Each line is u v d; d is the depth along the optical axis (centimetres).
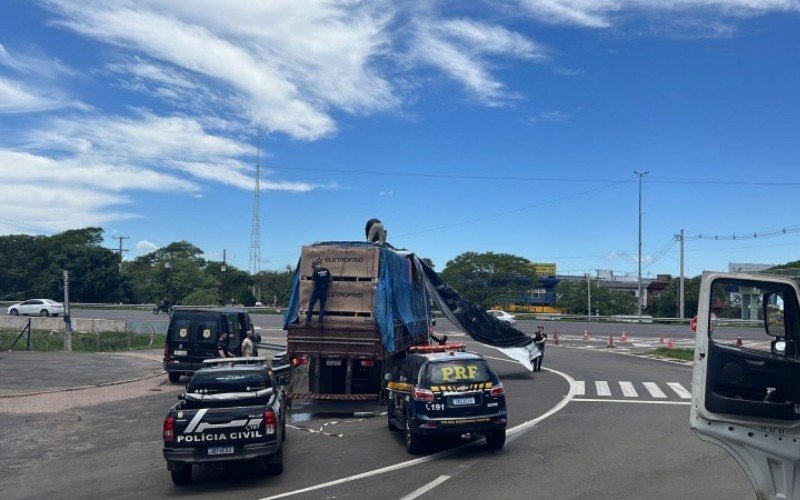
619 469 1046
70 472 1111
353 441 1327
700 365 654
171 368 2266
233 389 1129
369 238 2155
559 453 1171
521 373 2647
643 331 5134
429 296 2553
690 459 1116
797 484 627
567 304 8694
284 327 1727
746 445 635
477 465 1087
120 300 8550
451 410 1163
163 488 1002
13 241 8925
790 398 630
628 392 2050
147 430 1484
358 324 1703
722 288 685
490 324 2572
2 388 2116
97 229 9519
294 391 1723
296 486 981
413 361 1279
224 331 2286
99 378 2409
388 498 900
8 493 984
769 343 698
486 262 7844
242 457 998
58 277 8000
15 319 5000
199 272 8569
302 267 1750
